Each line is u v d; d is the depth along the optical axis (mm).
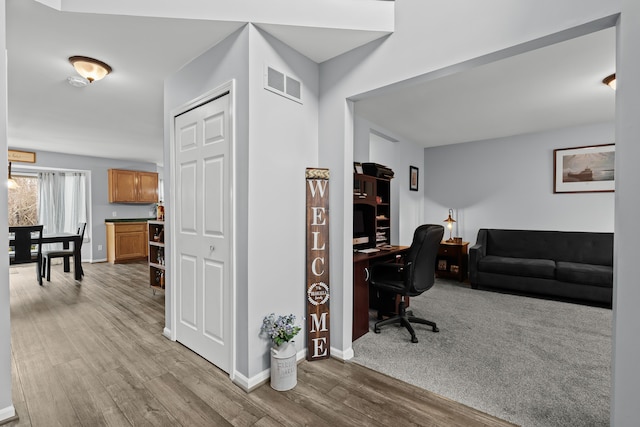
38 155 5719
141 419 1610
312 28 1933
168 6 1811
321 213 2283
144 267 5848
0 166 1602
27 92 3016
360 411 1679
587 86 2873
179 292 2539
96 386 1907
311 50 2205
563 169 4312
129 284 4484
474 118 3838
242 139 1908
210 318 2209
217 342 2148
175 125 2576
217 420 1604
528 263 3945
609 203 4016
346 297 2275
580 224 4211
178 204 2539
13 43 2115
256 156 1918
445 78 2709
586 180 4152
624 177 1267
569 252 4105
